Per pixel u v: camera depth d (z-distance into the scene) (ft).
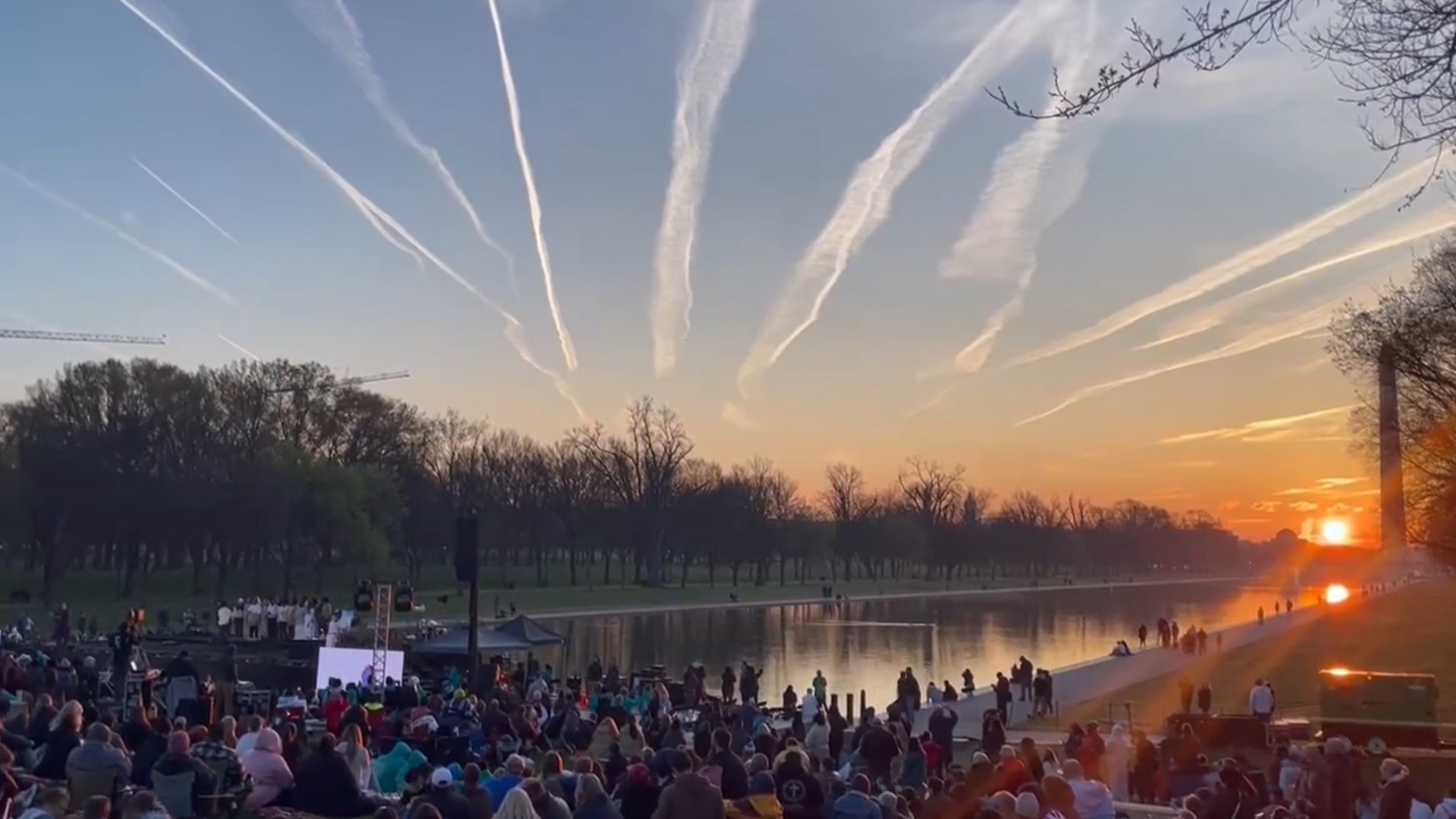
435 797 49.67
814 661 279.69
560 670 247.09
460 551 104.78
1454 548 138.82
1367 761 101.50
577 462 504.84
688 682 144.77
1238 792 59.21
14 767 59.67
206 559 387.34
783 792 53.52
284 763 57.98
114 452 333.42
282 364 410.93
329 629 162.71
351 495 337.31
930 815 52.60
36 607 309.01
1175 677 213.87
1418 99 29.19
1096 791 57.36
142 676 110.93
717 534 533.96
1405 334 109.40
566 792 56.85
